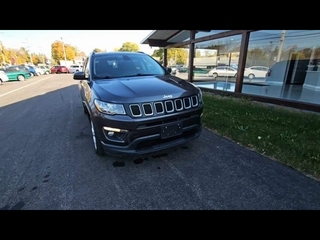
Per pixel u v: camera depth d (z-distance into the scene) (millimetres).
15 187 2455
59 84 15734
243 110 5602
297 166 2719
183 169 2760
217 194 2246
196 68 10703
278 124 4359
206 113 5383
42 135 4250
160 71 3822
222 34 8039
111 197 2238
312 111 5398
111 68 3576
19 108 7250
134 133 2416
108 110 2461
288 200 2119
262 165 2812
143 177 2596
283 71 8773
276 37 7559
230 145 3473
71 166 2910
